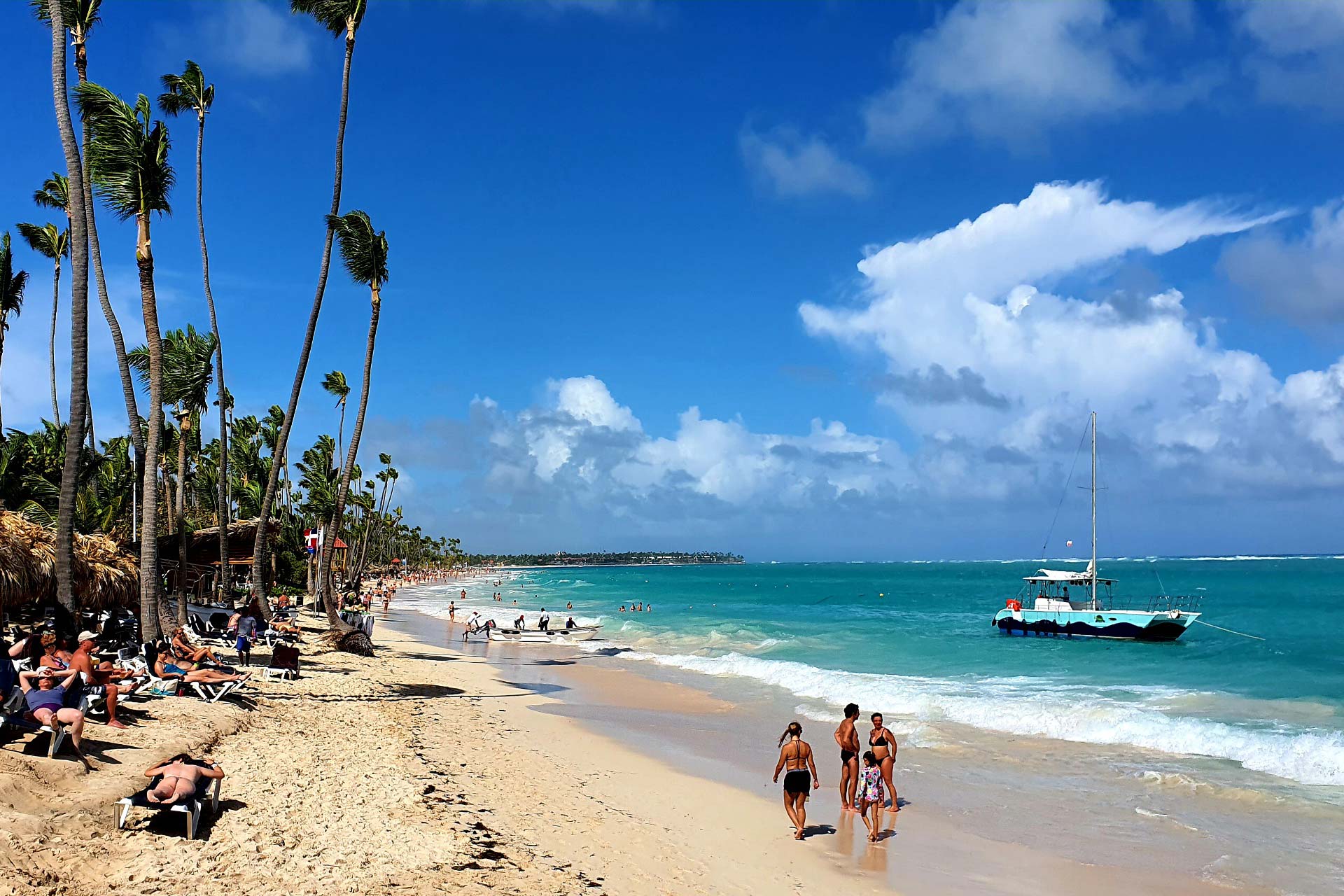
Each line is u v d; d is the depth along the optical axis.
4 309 33.41
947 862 10.39
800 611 70.12
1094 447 47.66
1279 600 71.62
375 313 29.61
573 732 18.09
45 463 33.41
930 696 22.08
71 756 9.44
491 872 8.20
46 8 19.03
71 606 16.19
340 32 27.19
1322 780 14.16
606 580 171.50
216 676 14.89
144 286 18.75
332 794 10.20
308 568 57.50
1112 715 18.33
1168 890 9.59
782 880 9.55
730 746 17.16
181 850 7.72
